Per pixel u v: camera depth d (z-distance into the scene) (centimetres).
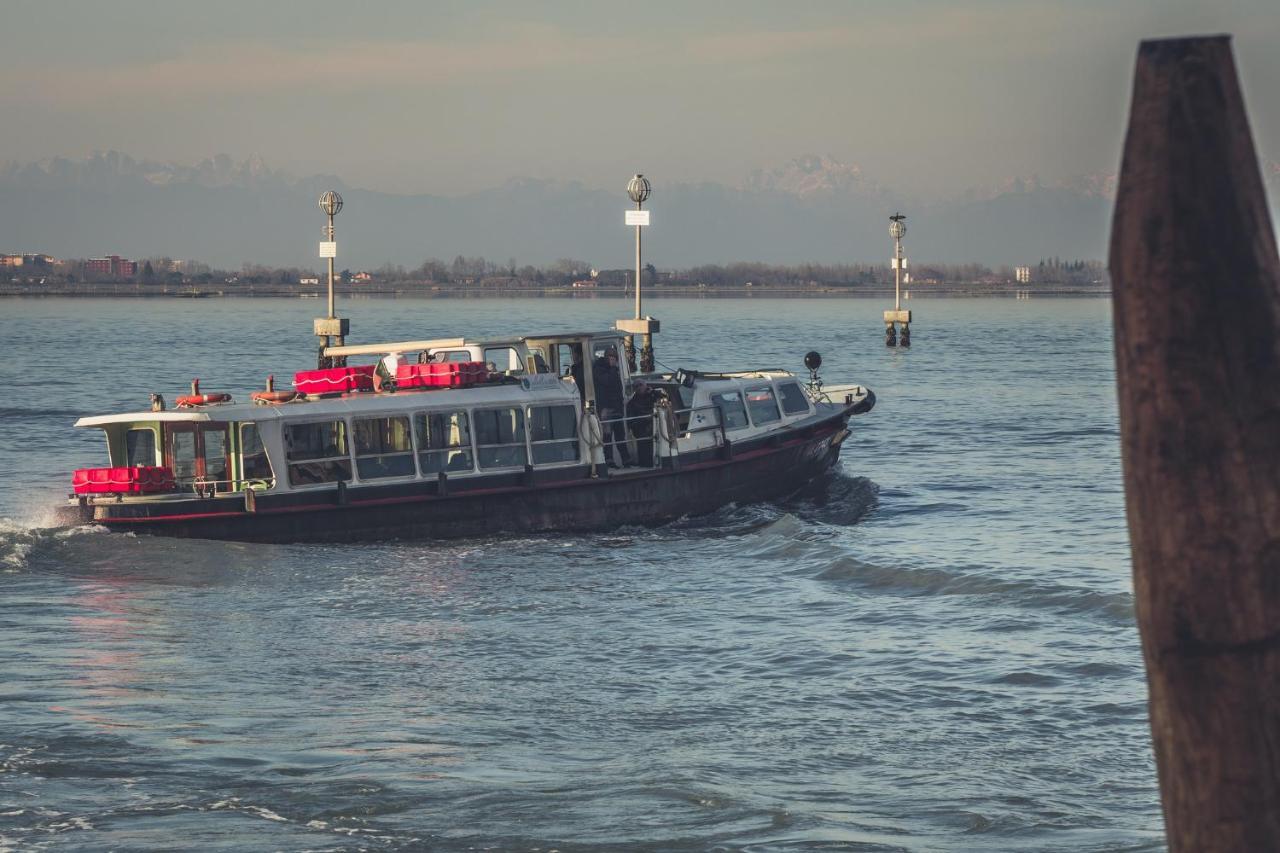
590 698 4091
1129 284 820
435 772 3281
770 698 4094
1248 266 800
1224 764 812
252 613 5222
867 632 4981
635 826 2870
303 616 5191
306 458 6581
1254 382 798
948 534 7569
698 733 3719
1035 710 3934
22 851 2653
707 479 7569
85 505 6350
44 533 6119
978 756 3500
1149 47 814
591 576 6053
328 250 15412
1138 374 819
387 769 3297
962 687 4200
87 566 5944
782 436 8006
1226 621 804
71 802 2983
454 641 4816
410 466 6806
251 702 3959
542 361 7631
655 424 7425
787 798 3119
